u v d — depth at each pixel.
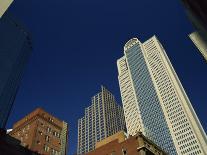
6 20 97.81
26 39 105.38
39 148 67.88
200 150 170.25
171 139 191.25
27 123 76.56
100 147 56.00
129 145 50.66
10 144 45.53
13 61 87.06
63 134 81.31
